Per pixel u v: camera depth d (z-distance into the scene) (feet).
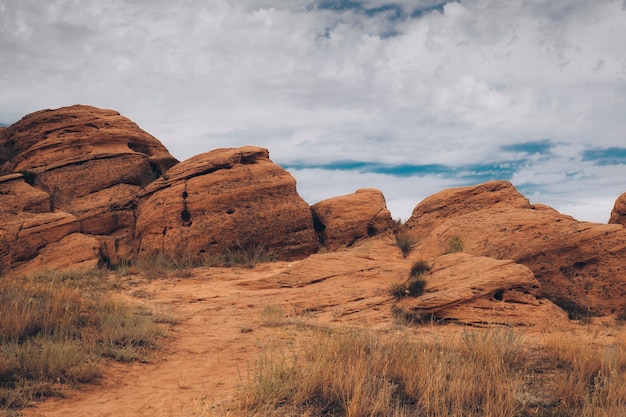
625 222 78.69
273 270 76.79
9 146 97.45
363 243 90.74
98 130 95.71
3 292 45.39
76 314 43.27
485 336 39.19
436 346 36.19
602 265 64.39
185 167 90.58
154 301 59.52
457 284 56.85
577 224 68.59
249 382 28.99
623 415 24.88
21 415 25.98
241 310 57.52
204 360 38.50
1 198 83.20
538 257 67.36
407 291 58.34
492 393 27.71
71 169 91.20
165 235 84.74
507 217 74.33
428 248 79.30
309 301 60.34
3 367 30.55
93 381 32.01
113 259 85.87
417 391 28.19
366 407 25.86
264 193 90.22
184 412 27.48
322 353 33.37
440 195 91.45
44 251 79.36
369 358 31.83
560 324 53.83
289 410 26.40
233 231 86.02
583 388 29.71
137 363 36.58
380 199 96.68
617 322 58.23
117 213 88.99
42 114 96.68
